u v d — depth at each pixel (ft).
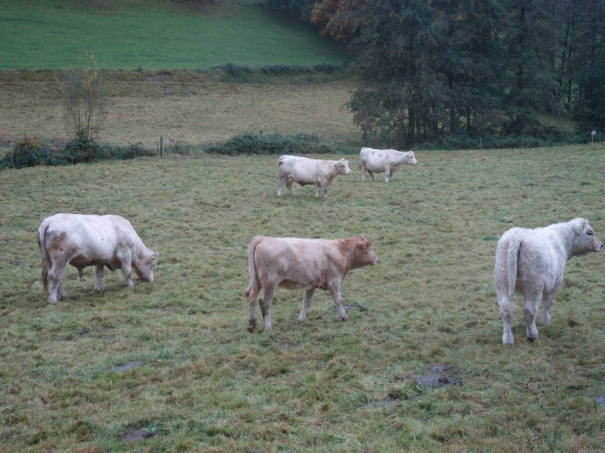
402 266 38.04
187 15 243.81
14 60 162.50
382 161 69.51
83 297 33.65
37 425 18.33
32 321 28.96
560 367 21.26
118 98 153.79
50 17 208.44
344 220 51.31
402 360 23.06
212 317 29.48
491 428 17.16
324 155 97.35
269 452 16.40
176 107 152.87
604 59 136.77
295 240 26.84
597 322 26.00
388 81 127.65
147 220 52.13
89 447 16.70
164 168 79.77
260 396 19.85
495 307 29.30
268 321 26.73
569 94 166.61
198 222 51.52
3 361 23.82
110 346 25.53
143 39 206.08
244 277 36.91
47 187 66.33
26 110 132.77
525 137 124.98
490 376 20.86
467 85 128.36
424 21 115.55
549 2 168.45
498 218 50.11
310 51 226.58
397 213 53.67
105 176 73.51
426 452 16.14
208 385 20.89
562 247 25.70
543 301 25.72
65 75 98.63
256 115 152.15
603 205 52.54
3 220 51.16
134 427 18.26
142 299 32.99
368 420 18.10
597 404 18.06
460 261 38.40
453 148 114.93
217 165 83.35
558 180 67.46
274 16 264.31
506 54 135.54
